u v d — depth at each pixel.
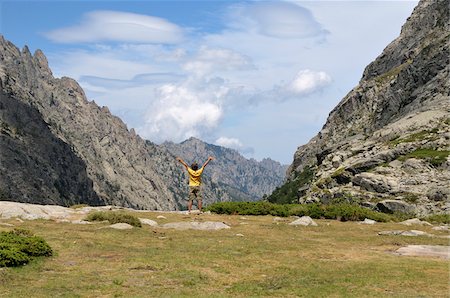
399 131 111.75
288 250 21.31
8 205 33.38
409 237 25.48
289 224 30.97
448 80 133.00
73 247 20.50
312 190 107.06
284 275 16.78
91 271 16.97
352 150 121.00
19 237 19.16
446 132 95.38
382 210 72.44
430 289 14.62
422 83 149.50
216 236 24.94
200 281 16.02
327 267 17.92
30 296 13.80
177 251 20.55
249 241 23.38
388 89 173.38
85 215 34.47
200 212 36.66
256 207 38.09
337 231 28.22
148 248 21.11
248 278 16.48
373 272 16.92
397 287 14.88
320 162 160.12
